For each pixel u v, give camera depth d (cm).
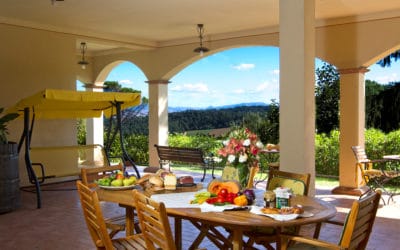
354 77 769
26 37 831
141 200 281
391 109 1126
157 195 339
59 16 780
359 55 763
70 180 899
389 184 905
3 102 802
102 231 300
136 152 1280
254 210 287
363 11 730
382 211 625
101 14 762
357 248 294
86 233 514
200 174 1041
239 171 354
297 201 323
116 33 951
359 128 765
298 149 502
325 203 319
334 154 997
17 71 820
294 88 504
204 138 1230
